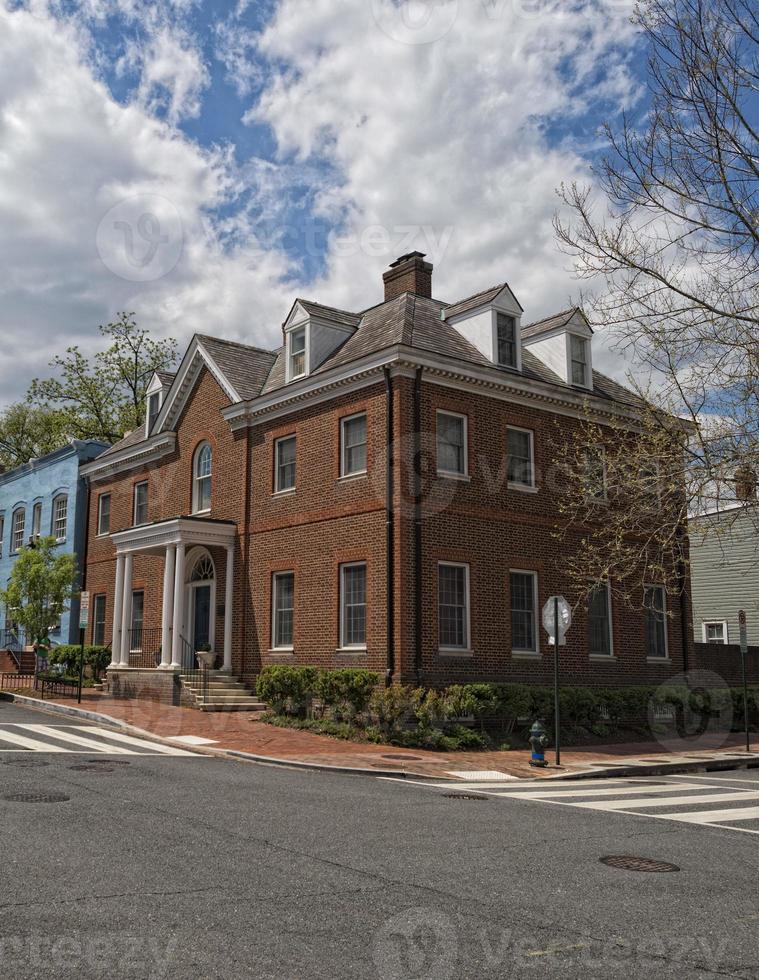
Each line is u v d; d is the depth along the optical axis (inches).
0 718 697.0
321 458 791.7
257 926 199.8
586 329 871.1
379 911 215.2
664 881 260.2
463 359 761.0
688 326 490.3
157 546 889.5
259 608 837.8
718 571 1147.9
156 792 386.0
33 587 930.1
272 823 324.5
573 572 800.9
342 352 823.1
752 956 195.6
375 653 707.4
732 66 464.1
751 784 523.5
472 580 743.1
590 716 755.4
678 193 479.8
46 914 203.5
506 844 305.6
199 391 965.8
